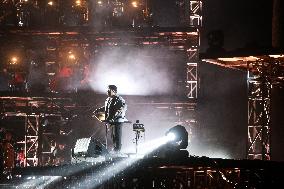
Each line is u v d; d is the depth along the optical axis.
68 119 33.19
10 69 32.56
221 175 15.25
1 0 33.53
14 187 20.92
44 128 33.53
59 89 33.06
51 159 32.53
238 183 15.24
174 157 14.59
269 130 23.73
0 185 21.31
